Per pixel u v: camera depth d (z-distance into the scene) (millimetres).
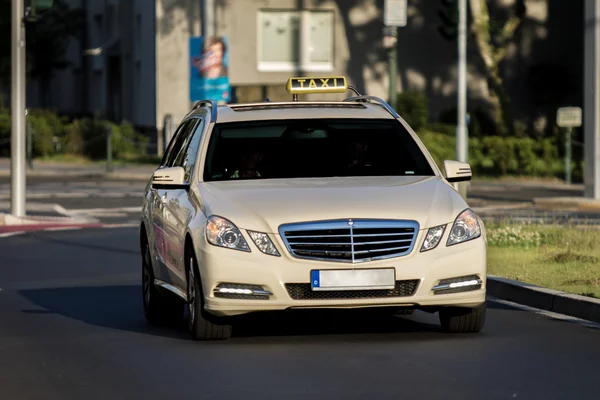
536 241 38719
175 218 23234
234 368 19391
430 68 106062
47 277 34469
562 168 83500
